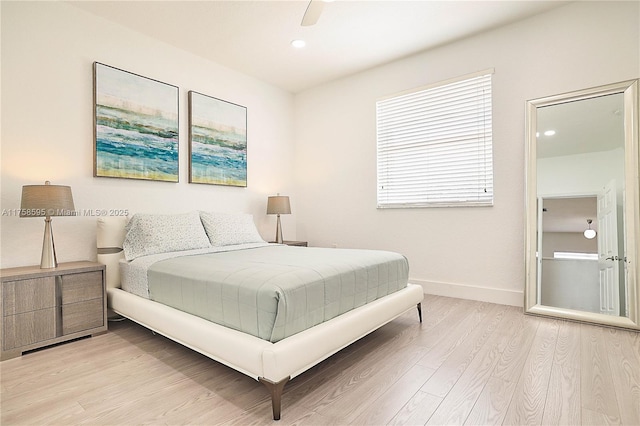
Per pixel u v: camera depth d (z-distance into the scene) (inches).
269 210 167.9
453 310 121.4
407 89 151.4
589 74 111.4
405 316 115.3
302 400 64.4
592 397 63.9
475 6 114.0
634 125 102.3
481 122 134.0
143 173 127.0
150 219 115.0
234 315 70.6
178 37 131.6
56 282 92.7
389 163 158.7
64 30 109.2
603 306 105.1
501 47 127.7
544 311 113.4
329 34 130.2
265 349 60.6
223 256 104.7
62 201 94.1
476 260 135.0
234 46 138.9
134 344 93.7
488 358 81.7
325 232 181.3
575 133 112.6
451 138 141.1
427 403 62.8
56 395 66.5
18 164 100.4
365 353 85.8
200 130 146.0
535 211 118.4
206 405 62.9
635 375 72.2
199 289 79.3
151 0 108.4
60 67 108.3
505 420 57.3
